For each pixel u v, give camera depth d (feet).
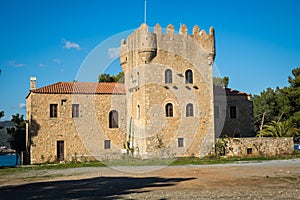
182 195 47.78
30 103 124.26
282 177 65.26
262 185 55.88
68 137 124.06
